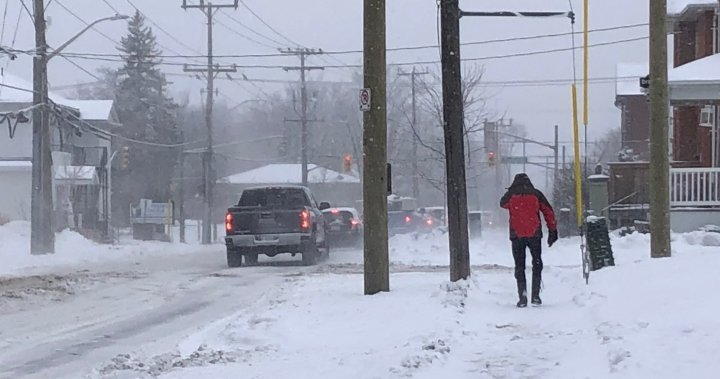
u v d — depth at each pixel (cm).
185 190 8694
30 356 1030
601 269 1525
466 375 809
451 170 1450
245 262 2502
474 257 2434
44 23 2961
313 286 1623
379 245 1403
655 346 812
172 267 2325
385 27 1410
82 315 1367
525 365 846
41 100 2953
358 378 814
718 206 2489
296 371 872
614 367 764
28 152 5075
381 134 1405
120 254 3020
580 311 1152
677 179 2528
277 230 2294
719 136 2852
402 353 904
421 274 1769
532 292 1260
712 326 848
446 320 1109
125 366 927
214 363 936
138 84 8088
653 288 1139
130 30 8256
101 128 5856
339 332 1102
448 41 1442
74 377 913
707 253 1467
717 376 686
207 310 1420
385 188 1410
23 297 1570
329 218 3522
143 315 1366
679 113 3369
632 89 4994
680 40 3434
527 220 1252
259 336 1087
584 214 1599
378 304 1270
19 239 3362
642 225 2614
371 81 1401
